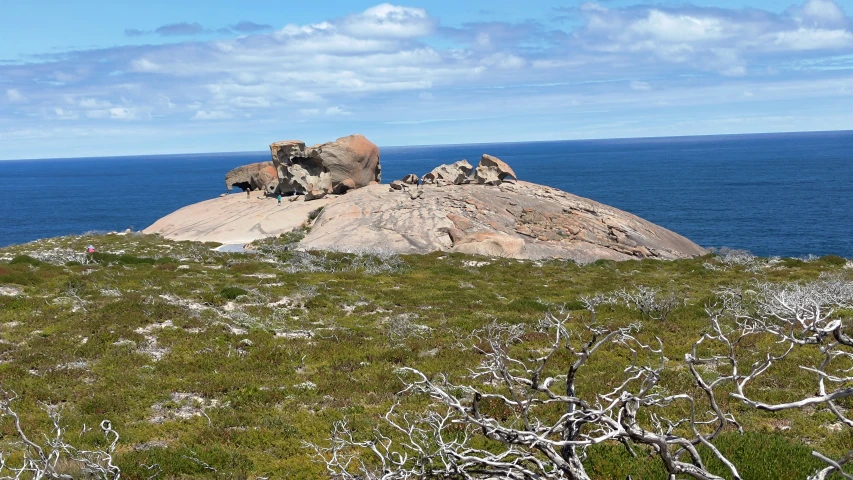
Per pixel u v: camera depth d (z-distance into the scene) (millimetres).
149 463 12844
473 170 82062
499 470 8172
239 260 41969
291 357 21094
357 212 65438
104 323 23406
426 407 16281
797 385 17078
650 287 33500
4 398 16500
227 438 14617
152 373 19250
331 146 80500
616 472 11164
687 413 15016
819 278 33906
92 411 16375
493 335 22047
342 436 14336
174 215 79688
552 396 7891
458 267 41969
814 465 10852
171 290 29141
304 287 30984
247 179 91938
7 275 30016
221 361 20375
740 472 10586
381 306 28500
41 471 9594
